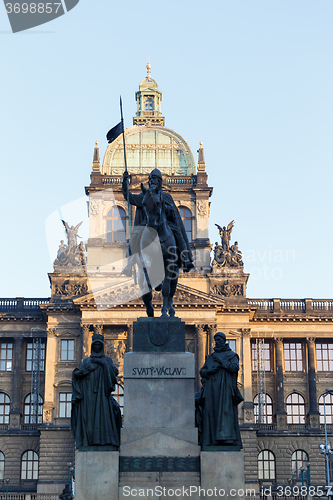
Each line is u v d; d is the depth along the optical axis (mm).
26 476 98000
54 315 98688
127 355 19859
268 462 99000
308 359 102750
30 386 102750
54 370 96875
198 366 94500
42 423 95438
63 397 96312
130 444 19266
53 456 93688
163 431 19391
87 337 95625
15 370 101875
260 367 102062
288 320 103438
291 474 98250
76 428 19203
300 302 105312
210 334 95875
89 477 18750
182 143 111750
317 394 103250
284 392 103312
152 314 21344
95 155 107125
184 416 19562
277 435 99062
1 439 98938
